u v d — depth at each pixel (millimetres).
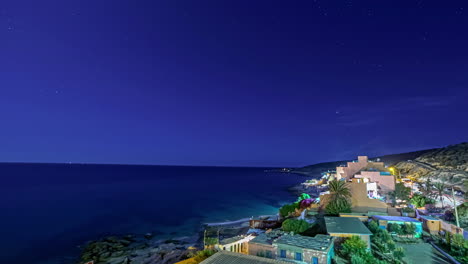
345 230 38750
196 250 50406
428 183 76750
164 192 153625
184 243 60250
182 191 158875
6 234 68500
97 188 170625
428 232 44875
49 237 66125
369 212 53875
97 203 114062
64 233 69688
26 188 163125
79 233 69688
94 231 71562
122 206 107375
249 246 35188
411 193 72375
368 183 69750
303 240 33906
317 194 127250
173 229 73188
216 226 74250
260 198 128875
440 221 44531
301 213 59906
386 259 34688
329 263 30609
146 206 107562
